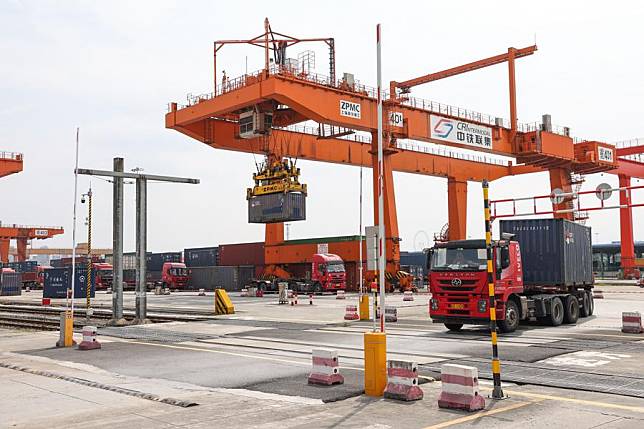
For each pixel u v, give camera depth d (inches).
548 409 322.7
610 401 343.0
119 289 955.3
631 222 2987.2
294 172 1999.3
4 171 2760.8
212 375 448.8
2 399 365.4
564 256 824.9
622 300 1354.6
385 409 324.5
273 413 317.7
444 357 519.2
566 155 2310.5
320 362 397.7
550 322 792.9
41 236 4571.9
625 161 2832.2
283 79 1604.3
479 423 293.7
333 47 1903.3
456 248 712.4
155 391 384.5
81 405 345.4
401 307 1258.6
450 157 2623.0
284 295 1470.2
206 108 1808.6
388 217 1924.2
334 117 1689.2
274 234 2317.9
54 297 2165.4
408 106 1868.8
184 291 2691.9
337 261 2025.1
